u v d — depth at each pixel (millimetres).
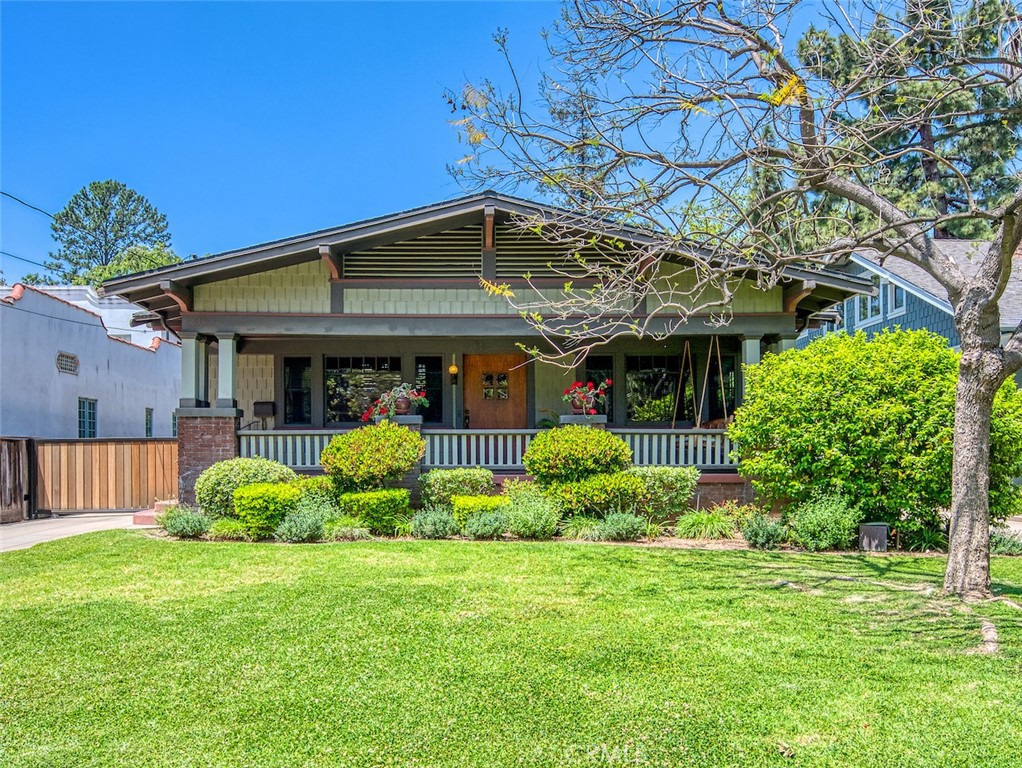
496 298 11773
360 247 11578
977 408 6117
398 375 13617
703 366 13711
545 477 10398
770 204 7270
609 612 5680
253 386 13797
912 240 6230
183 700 3941
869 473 9125
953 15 6668
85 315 17719
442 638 5004
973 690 4082
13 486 13469
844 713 3768
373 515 9750
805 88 6086
